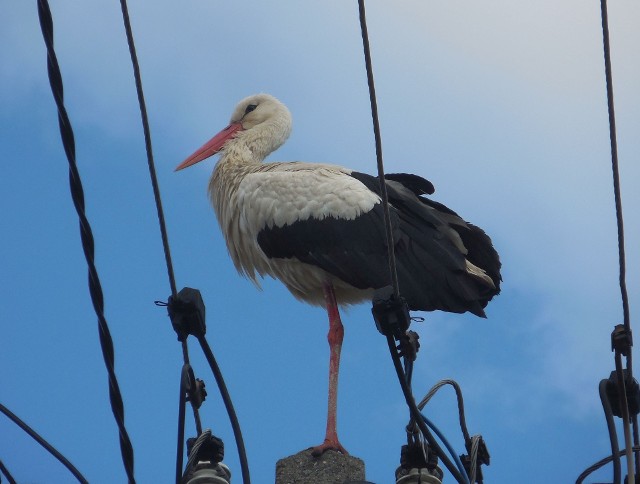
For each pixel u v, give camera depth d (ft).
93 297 27.71
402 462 29.91
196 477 28.63
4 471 27.58
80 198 27.53
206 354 29.25
